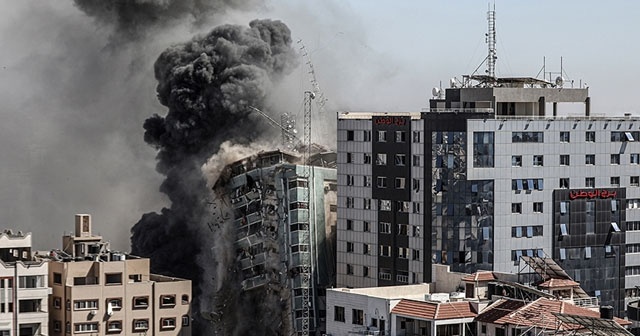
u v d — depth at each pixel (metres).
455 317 172.12
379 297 180.00
